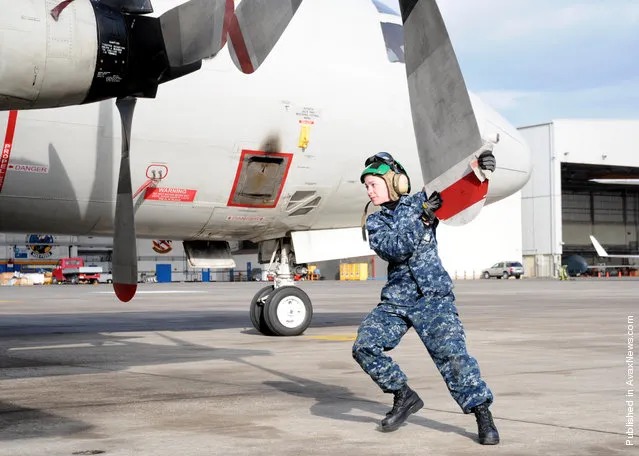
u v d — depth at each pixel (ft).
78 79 18.90
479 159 15.02
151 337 38.06
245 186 36.14
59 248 218.59
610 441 14.85
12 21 17.84
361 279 233.96
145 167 33.94
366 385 22.13
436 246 15.10
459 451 14.11
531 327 43.06
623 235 312.91
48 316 56.85
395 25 39.52
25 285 192.85
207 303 78.69
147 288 141.18
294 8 19.84
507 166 40.60
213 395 20.43
